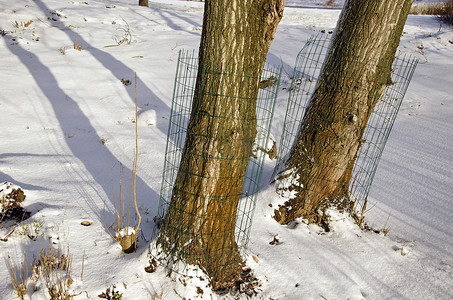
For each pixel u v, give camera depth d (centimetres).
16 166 437
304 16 1694
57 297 237
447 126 638
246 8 225
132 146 547
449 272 316
